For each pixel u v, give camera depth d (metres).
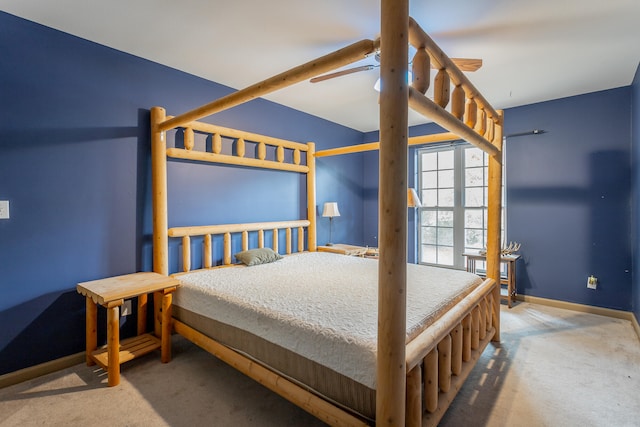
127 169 2.50
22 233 2.04
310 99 3.55
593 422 1.65
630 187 3.14
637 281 2.89
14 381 2.00
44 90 2.11
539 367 2.22
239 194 3.27
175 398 1.88
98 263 2.36
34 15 1.98
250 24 2.08
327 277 2.47
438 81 1.58
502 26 2.07
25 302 2.06
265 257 3.07
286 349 1.60
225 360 1.94
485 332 2.33
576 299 3.45
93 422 1.66
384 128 1.16
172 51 2.45
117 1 1.84
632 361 2.29
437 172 4.66
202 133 2.94
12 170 2.00
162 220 2.56
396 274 1.16
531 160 3.68
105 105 2.38
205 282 2.32
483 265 4.30
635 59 2.55
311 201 3.96
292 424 1.66
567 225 3.49
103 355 2.18
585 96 3.35
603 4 1.84
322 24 2.08
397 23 1.14
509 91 3.27
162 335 2.31
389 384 1.17
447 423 1.65
